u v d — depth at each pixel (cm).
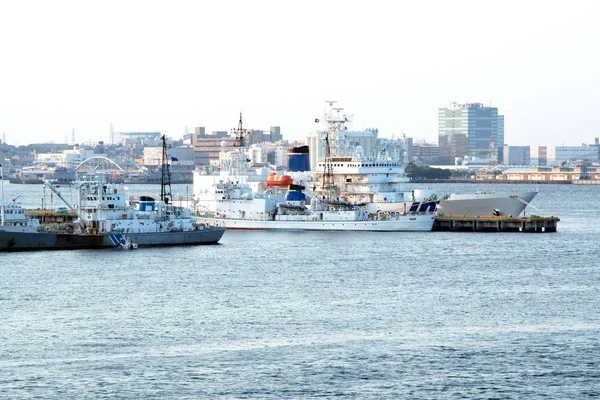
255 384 15500
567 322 19512
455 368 16362
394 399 14938
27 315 19900
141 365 16375
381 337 18225
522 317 19975
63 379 15662
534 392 15288
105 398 14862
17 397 14888
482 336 18350
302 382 15612
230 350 17275
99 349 17300
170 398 14900
